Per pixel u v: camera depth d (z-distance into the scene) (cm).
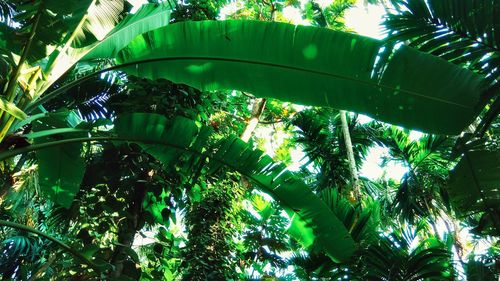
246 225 646
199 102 425
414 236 328
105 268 277
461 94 234
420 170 601
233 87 279
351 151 612
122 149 364
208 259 462
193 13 474
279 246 626
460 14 249
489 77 230
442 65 237
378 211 388
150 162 371
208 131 306
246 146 311
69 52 282
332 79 260
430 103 242
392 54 246
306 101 268
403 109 250
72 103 540
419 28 270
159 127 299
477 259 311
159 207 358
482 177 270
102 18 271
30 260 709
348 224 379
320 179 662
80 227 357
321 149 678
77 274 306
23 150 235
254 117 666
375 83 250
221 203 508
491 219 278
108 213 335
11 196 625
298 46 260
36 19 235
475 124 383
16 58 265
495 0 235
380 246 313
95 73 282
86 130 283
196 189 392
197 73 281
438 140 559
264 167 312
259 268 635
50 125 305
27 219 755
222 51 272
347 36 253
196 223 500
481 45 249
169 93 395
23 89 244
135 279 310
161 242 358
